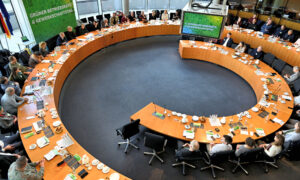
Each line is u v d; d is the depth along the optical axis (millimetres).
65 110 5762
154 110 4957
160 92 6707
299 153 3980
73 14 9883
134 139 4906
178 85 7105
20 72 5625
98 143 4820
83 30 8969
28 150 3639
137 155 4543
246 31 9367
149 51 9461
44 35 8547
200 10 6305
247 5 12211
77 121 5422
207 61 8586
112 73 7617
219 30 6398
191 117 4777
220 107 6168
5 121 4289
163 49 9719
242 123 4590
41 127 4117
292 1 10719
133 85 6988
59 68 6156
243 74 7277
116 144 4809
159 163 4371
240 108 6148
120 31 9398
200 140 4164
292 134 4125
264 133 4340
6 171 3457
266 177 4129
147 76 7535
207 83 7277
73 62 7285
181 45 8695
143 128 5219
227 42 8344
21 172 2973
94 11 12891
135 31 9953
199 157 3729
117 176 3314
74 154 3637
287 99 5367
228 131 4395
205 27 6480
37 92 5086
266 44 8648
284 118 4750
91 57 8570
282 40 8477
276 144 3805
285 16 10523
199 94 6695
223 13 6070
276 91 5680
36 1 7781
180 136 4262
